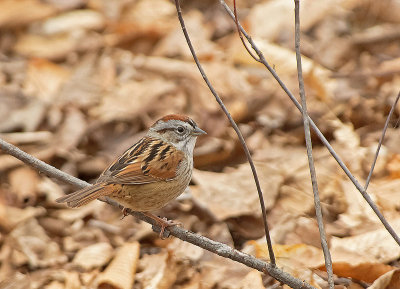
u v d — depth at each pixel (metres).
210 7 16.08
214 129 12.20
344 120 12.41
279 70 13.57
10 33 15.40
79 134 12.20
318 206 7.27
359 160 11.23
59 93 13.38
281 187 10.78
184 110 12.87
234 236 10.06
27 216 10.39
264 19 14.96
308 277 8.78
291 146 11.88
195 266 9.35
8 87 13.42
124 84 13.61
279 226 9.97
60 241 10.08
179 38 14.88
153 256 9.54
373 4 15.33
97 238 10.09
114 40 15.02
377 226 9.73
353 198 10.34
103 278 9.00
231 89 13.17
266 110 12.68
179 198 10.50
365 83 13.29
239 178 10.86
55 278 9.22
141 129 12.51
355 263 8.77
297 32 7.38
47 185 11.08
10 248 9.85
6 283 9.18
